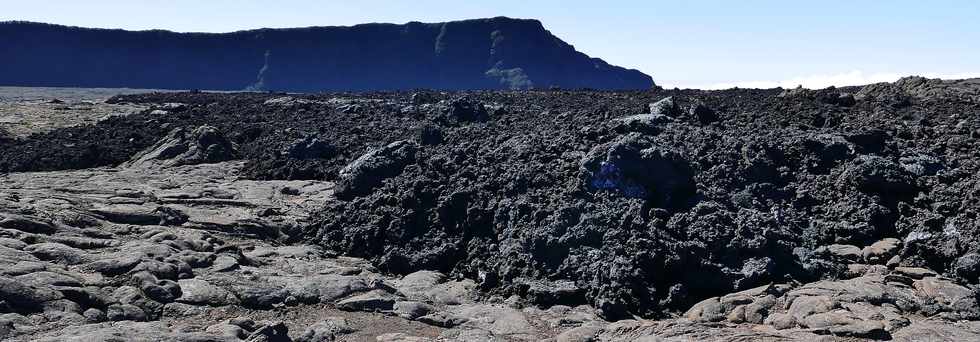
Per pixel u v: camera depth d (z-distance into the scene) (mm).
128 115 40500
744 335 10242
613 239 13398
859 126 20156
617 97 35438
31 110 44375
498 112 29594
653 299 12305
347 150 26391
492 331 11086
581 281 12797
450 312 11820
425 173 17578
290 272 13398
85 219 14922
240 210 18047
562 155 17359
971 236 13383
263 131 31719
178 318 10703
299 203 19328
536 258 13594
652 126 19547
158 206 17156
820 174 16797
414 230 15680
